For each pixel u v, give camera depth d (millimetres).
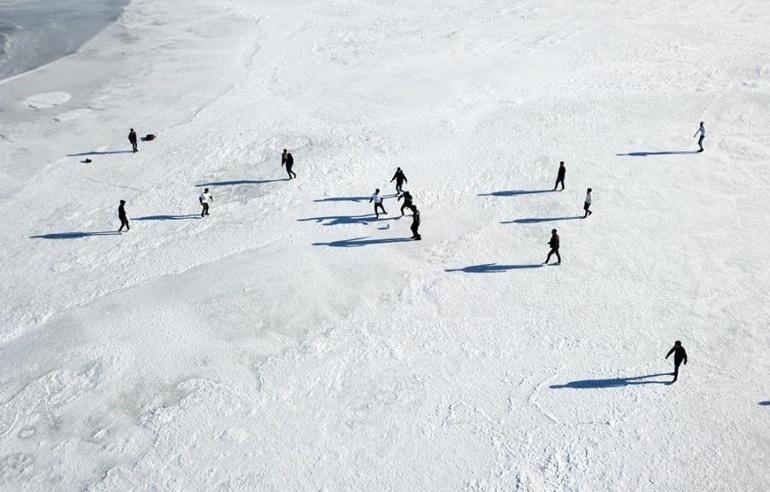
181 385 21875
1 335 24188
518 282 26281
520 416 20516
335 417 20641
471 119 39188
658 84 43094
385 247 28625
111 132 38875
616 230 29234
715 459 19000
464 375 22078
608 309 24750
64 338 23906
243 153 36344
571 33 51844
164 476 18922
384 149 36312
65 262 28047
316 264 27547
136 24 57938
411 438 19906
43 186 33500
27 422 20656
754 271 26422
